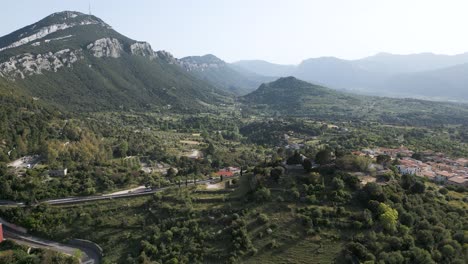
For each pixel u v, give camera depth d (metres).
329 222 96.75
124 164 171.00
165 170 175.88
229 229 100.69
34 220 112.75
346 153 130.50
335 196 105.38
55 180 136.50
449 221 98.12
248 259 90.75
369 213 96.56
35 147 166.38
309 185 111.44
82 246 106.06
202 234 100.31
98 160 170.25
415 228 94.00
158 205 116.62
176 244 98.81
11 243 103.00
